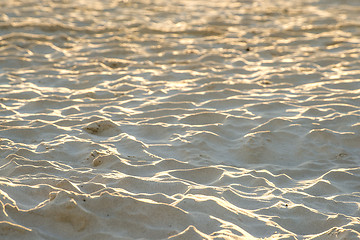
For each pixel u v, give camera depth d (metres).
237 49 12.09
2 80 9.75
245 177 6.13
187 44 12.52
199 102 8.70
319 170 6.57
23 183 5.66
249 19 15.40
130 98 8.89
